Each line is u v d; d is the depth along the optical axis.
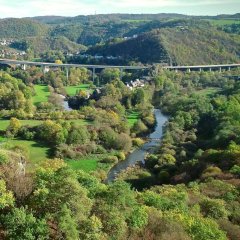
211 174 79.94
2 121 142.12
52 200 36.75
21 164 51.88
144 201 51.88
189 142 125.81
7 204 35.88
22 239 32.62
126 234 38.28
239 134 113.19
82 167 111.38
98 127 133.50
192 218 46.56
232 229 48.81
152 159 112.19
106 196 40.06
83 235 34.78
